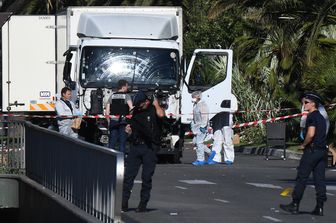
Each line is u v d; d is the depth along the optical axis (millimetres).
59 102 51406
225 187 44719
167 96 58750
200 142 59500
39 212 38125
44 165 39594
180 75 59156
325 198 35188
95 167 28859
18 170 45125
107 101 52688
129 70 58781
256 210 36281
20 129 45250
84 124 58500
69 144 33594
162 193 41719
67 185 33875
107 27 59844
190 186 44969
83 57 58656
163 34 60062
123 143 49750
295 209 35469
